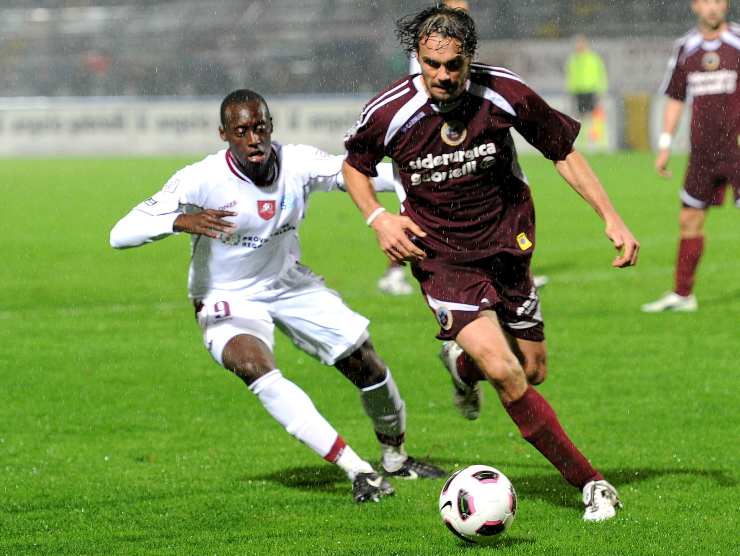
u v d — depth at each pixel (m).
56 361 31.80
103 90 143.00
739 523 17.38
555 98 106.75
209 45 143.62
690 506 18.38
